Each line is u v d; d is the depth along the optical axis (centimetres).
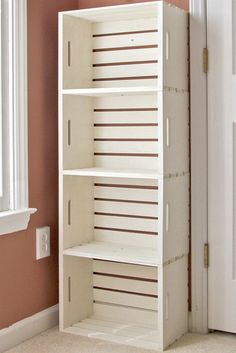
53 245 235
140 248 231
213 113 222
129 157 237
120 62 237
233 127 219
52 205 234
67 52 225
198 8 221
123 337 219
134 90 208
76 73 232
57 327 233
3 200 209
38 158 225
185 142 224
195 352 207
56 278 237
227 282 224
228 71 219
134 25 232
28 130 219
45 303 231
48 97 230
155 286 233
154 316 233
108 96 237
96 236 246
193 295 229
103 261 244
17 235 213
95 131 244
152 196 231
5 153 210
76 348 209
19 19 210
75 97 230
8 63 209
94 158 245
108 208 242
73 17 228
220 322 226
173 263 215
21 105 213
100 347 211
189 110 226
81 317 239
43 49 226
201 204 225
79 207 235
